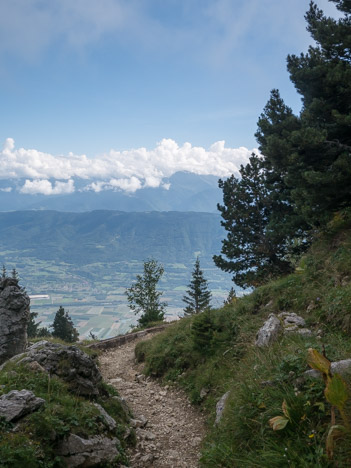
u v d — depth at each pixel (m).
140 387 11.10
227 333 10.47
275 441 4.21
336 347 5.80
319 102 13.45
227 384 7.73
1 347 11.09
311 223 15.03
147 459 5.78
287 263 19.20
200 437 6.73
